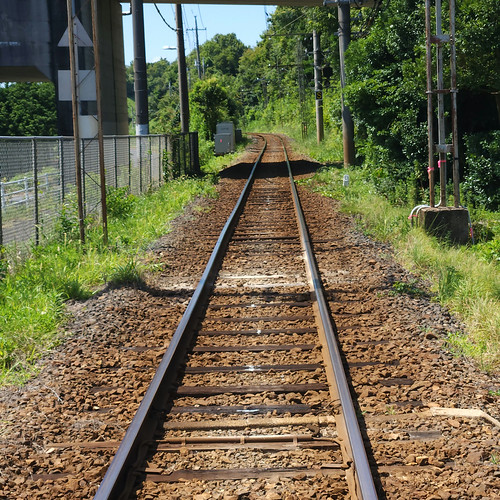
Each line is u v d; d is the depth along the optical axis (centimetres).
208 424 562
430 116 1385
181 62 3303
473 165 1689
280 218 1722
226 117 6378
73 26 1272
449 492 448
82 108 2453
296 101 9569
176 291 1009
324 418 567
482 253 1180
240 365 699
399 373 665
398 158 2092
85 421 581
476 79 1631
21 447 536
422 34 1925
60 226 1390
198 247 1359
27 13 2450
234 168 3597
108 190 1750
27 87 7188
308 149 4909
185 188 2394
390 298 929
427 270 1082
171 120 5897
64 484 476
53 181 1428
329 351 686
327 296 948
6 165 1182
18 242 1230
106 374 689
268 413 586
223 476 482
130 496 457
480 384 639
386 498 444
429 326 804
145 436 538
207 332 805
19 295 931
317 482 469
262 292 987
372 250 1266
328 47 5997
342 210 1791
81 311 914
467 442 523
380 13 2391
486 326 773
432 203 1391
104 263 1161
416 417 570
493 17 1554
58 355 748
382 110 2083
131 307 933
